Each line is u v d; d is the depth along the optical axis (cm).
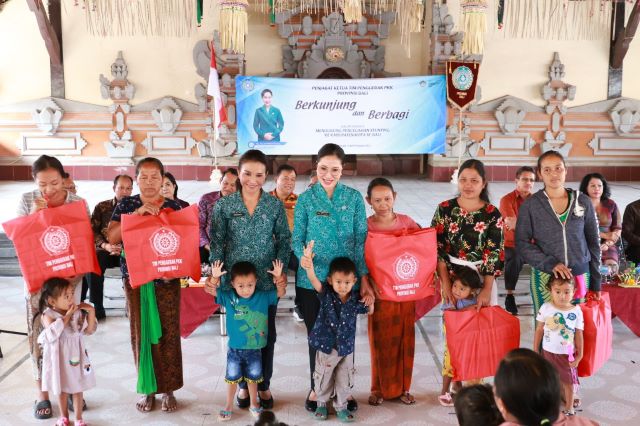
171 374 384
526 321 554
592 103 1270
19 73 1241
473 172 378
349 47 1262
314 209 373
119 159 1259
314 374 377
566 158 1282
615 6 1195
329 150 368
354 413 385
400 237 365
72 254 360
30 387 420
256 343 373
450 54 1216
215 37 1223
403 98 1180
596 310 380
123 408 391
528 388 187
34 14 1227
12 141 1253
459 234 384
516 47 1248
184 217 365
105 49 1240
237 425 370
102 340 505
